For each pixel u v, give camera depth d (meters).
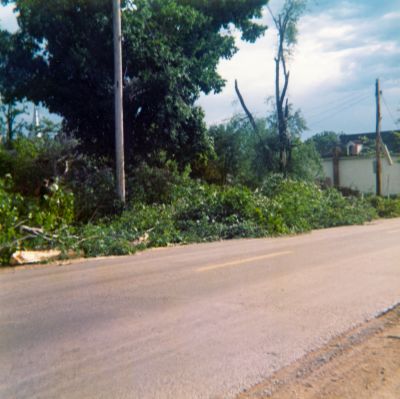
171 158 24.33
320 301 6.80
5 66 21.70
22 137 25.36
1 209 11.53
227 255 11.56
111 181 19.22
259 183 31.36
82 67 20.72
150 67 21.61
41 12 20.33
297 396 3.94
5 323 5.96
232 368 4.45
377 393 4.01
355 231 18.17
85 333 5.48
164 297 7.12
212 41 24.72
